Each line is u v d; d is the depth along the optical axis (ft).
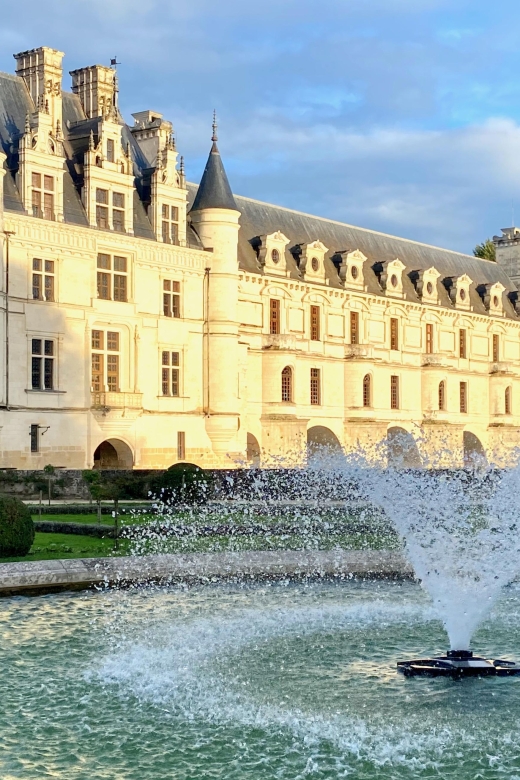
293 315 297.12
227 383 260.21
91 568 110.42
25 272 218.38
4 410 212.23
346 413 314.55
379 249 348.18
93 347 233.76
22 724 69.41
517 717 70.59
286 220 315.37
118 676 79.10
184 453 254.27
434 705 73.05
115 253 238.27
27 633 91.20
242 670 81.15
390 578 117.91
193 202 278.26
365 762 63.16
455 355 360.89
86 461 229.25
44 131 223.92
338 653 86.28
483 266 404.36
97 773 61.77
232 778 61.00
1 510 117.60
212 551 126.00
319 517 157.38
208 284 261.44
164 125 263.70
